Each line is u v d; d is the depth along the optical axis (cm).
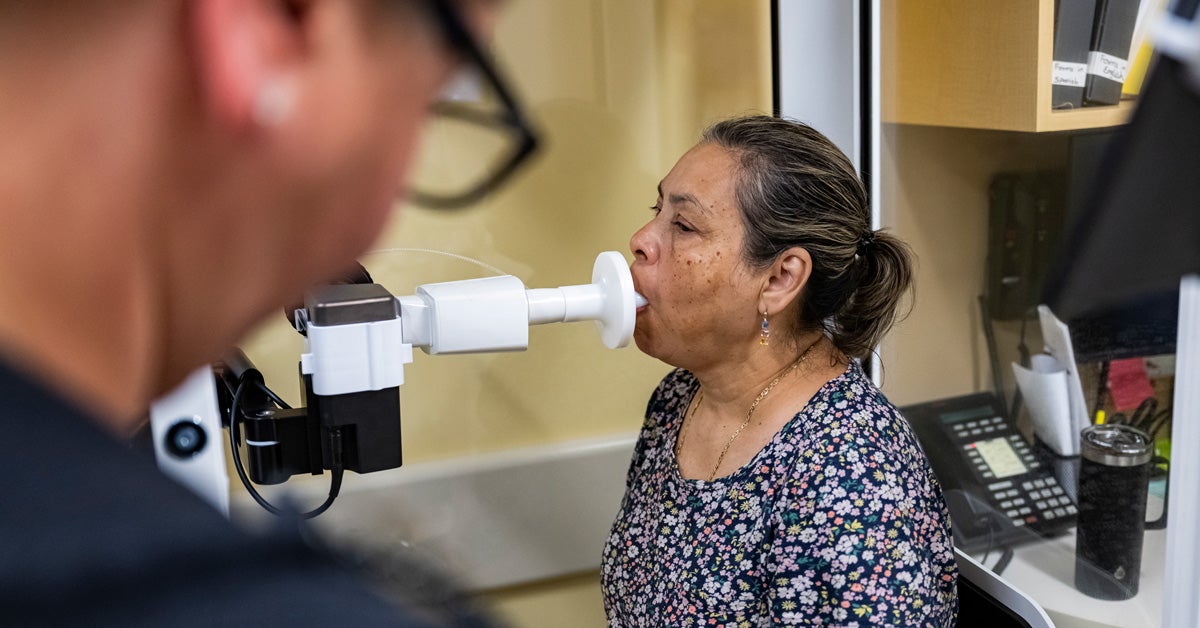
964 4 162
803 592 127
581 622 194
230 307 29
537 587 191
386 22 27
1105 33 142
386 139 28
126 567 24
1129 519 151
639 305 139
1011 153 163
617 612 152
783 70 177
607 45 174
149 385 29
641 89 177
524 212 176
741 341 138
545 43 171
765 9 179
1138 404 152
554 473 186
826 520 126
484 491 183
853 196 136
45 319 26
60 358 26
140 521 25
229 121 25
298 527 28
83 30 24
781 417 138
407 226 171
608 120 177
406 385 179
